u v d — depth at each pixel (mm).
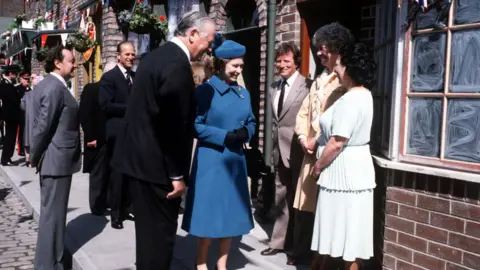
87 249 4617
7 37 20016
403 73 3416
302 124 3896
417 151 3365
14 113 9922
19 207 6785
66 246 4797
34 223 5980
